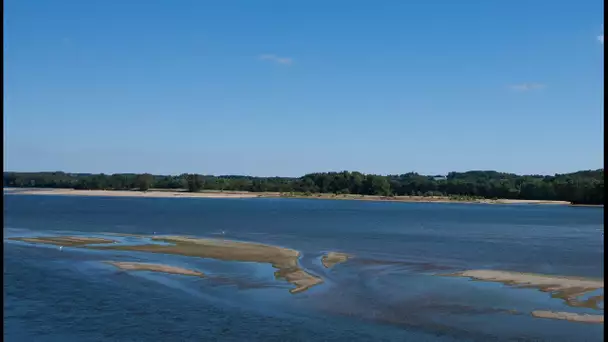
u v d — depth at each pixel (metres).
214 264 41.34
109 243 56.31
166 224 91.06
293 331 24.02
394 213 149.12
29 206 158.38
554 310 27.22
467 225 99.56
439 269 39.72
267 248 52.25
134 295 30.58
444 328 24.38
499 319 25.66
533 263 44.31
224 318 26.02
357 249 54.06
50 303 28.80
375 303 28.64
